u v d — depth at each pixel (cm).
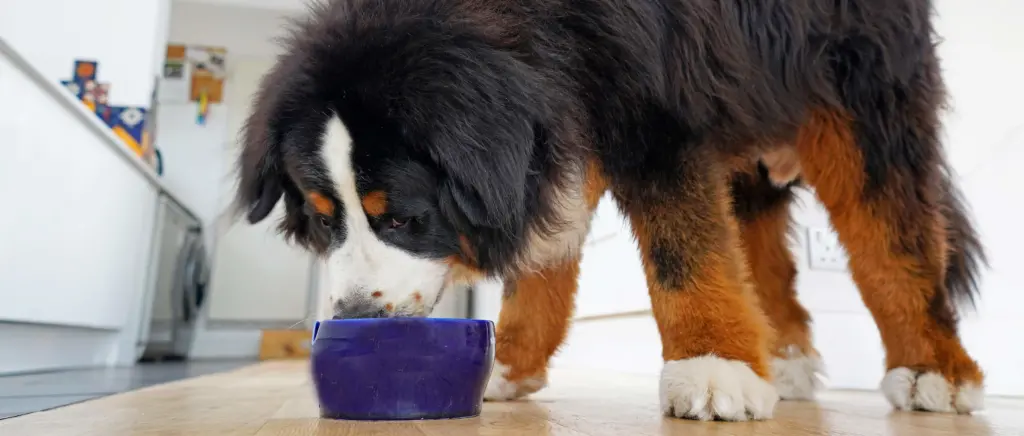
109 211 288
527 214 113
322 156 113
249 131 134
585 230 141
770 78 131
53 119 230
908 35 140
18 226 211
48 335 259
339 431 87
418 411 99
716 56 123
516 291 142
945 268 138
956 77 202
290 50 124
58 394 152
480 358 105
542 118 108
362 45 113
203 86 509
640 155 115
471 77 105
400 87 107
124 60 335
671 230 111
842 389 194
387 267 115
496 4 117
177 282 413
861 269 140
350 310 113
